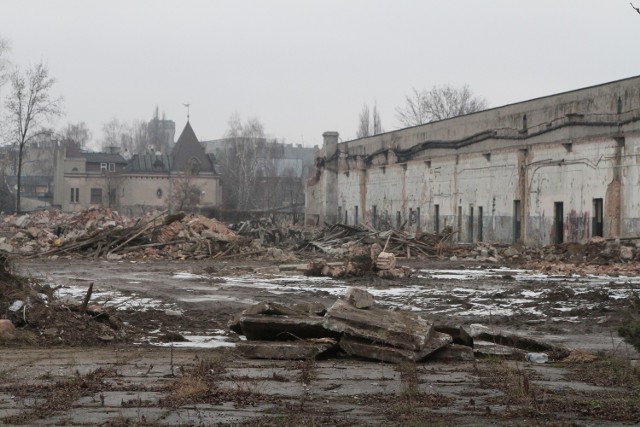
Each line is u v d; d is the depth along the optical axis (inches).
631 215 1788.9
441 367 543.8
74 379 485.7
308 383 480.1
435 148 2679.6
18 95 3511.3
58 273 1454.2
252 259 1926.7
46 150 6397.6
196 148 4714.6
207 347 657.6
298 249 2236.7
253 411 402.3
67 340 665.6
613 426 375.2
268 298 1039.6
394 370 528.7
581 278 1380.4
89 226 2411.4
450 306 964.6
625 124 1808.6
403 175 2896.2
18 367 536.1
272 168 5851.4
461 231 2506.2
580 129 1953.7
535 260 1824.6
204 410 404.2
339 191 3437.5
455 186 2544.3
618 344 675.4
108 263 1765.5
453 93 4736.7
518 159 2199.8
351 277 1380.4
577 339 717.3
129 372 516.4
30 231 2097.7
